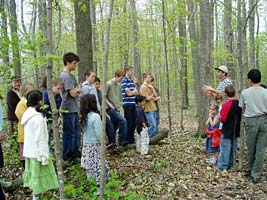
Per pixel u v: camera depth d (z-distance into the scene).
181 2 9.27
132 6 15.34
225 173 5.83
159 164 6.12
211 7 12.49
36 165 4.23
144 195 4.77
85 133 4.88
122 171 5.70
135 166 5.99
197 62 13.88
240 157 5.95
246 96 5.55
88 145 4.84
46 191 4.77
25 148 4.29
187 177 5.54
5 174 5.80
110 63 20.52
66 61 5.59
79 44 6.88
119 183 5.05
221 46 16.42
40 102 4.36
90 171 4.86
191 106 20.88
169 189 4.98
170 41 11.27
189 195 4.83
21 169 5.98
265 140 5.43
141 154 6.80
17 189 5.07
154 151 7.19
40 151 4.16
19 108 5.59
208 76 8.65
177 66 13.72
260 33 14.23
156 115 8.27
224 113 5.92
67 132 5.70
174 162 6.36
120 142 7.08
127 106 7.34
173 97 24.72
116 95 6.97
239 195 4.94
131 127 7.40
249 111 5.50
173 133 10.22
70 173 5.42
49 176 4.37
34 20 10.95
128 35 18.41
